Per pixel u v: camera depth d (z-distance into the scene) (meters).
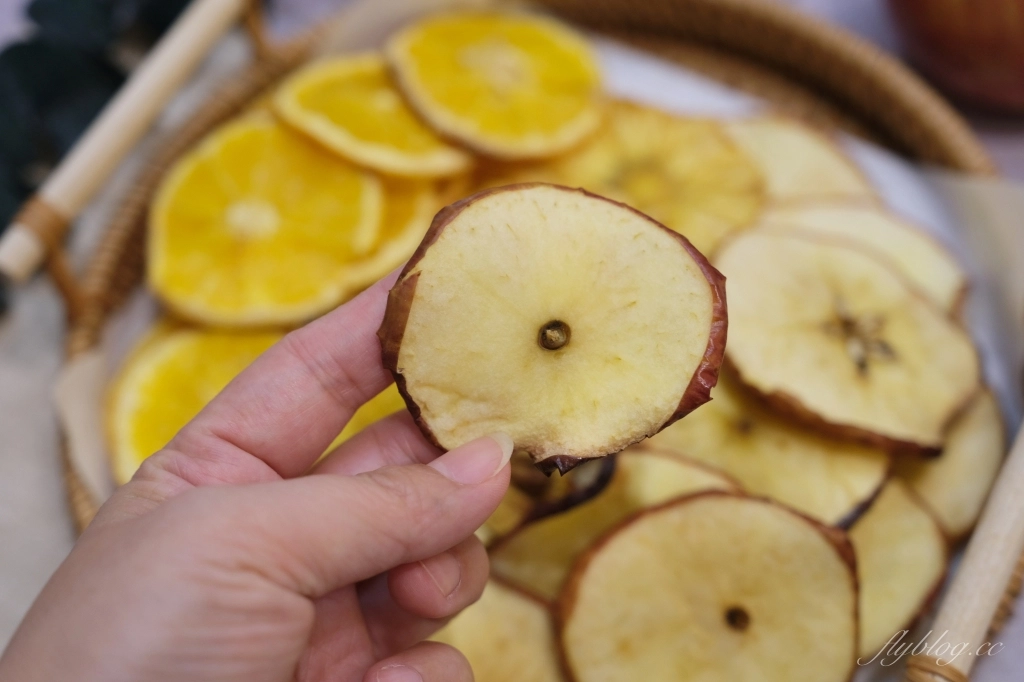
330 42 0.36
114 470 0.30
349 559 0.21
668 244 0.22
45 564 0.31
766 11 0.36
